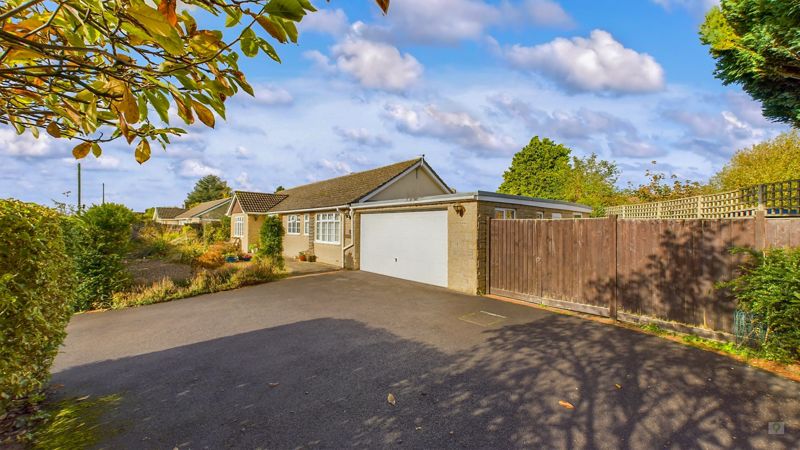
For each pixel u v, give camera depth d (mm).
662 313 6512
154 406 3867
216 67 1340
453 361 5031
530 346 5637
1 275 3158
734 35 7137
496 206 10586
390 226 13414
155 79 1270
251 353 5461
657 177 19156
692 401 3865
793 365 4680
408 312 7902
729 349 5332
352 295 9836
